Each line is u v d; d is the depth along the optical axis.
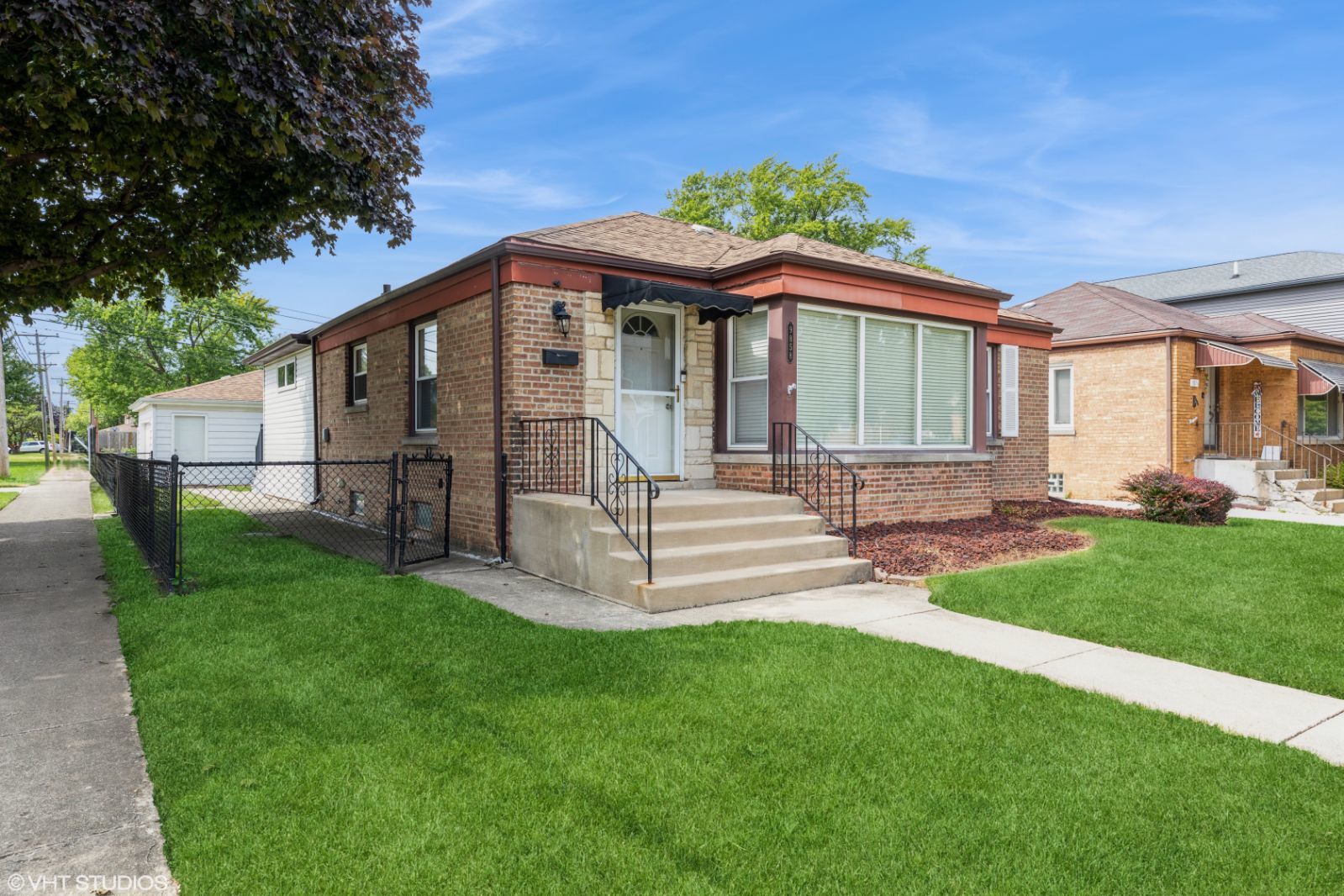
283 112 6.86
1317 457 17.06
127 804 3.11
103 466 21.03
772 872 2.55
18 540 10.93
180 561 6.89
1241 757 3.41
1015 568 7.54
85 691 4.48
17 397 66.81
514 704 4.02
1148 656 5.02
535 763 3.34
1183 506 10.68
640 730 3.68
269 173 8.00
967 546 8.56
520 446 8.28
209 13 6.11
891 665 4.68
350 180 8.09
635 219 11.57
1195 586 6.78
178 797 3.07
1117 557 8.00
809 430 9.19
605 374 8.85
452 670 4.57
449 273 9.31
